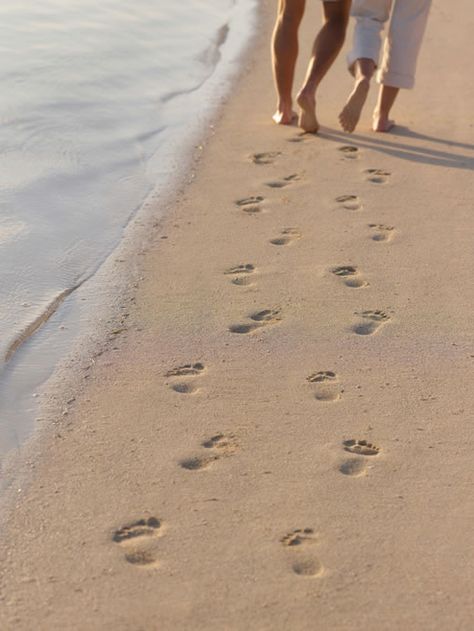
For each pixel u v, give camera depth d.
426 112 7.34
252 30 9.78
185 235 5.32
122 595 2.95
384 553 3.13
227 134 6.87
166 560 3.09
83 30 9.30
